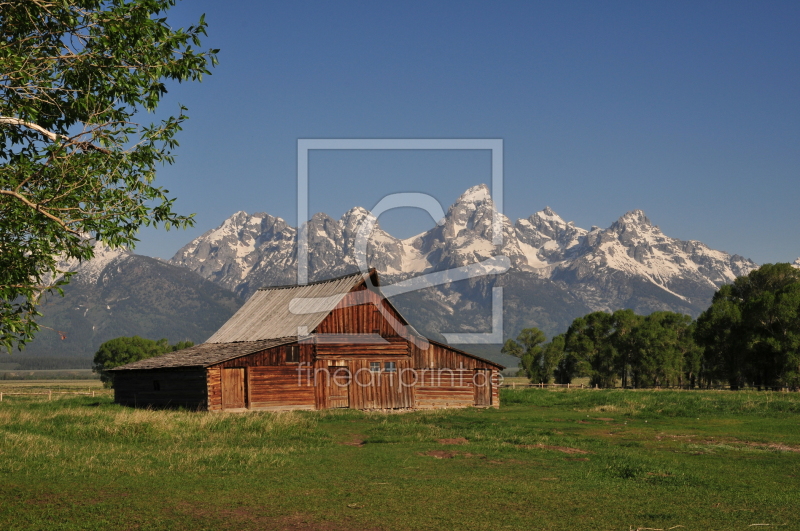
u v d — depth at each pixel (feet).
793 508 48.21
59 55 44.70
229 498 47.96
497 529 40.63
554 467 64.28
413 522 42.01
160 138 46.37
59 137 42.55
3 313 42.50
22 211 42.14
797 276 318.45
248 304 181.47
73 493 48.55
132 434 79.87
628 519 43.86
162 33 44.86
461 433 91.25
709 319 299.79
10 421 96.37
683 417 123.34
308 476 57.11
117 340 458.91
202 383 132.36
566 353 416.26
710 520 44.06
